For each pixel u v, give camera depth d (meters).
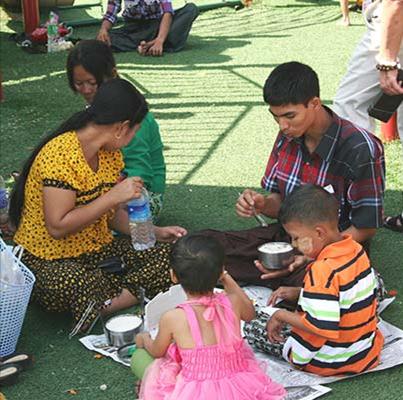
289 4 10.91
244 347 2.75
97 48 3.95
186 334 2.67
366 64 4.32
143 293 3.56
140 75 7.64
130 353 3.21
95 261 3.62
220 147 5.67
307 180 3.55
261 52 8.42
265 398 2.68
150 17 8.54
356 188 3.40
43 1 10.51
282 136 3.67
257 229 3.85
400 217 4.30
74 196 3.38
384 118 4.22
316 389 2.96
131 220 3.71
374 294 3.00
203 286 2.71
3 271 3.18
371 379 3.04
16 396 3.02
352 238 3.22
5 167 5.29
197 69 7.81
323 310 2.87
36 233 3.51
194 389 2.61
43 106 6.66
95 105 3.34
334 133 3.40
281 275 3.46
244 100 6.74
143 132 4.21
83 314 3.38
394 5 3.90
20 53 8.51
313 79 3.28
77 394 3.03
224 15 10.43
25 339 3.41
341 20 9.75
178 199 4.83
